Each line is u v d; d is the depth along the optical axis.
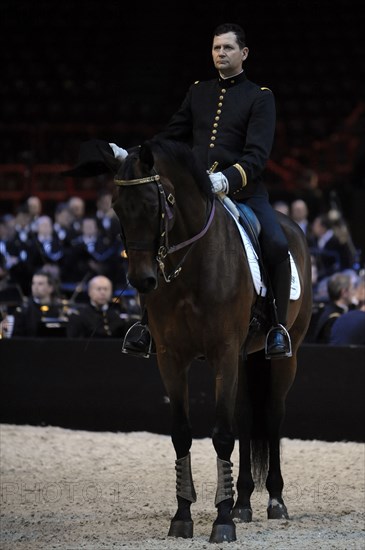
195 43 32.31
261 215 8.83
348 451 12.10
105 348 13.39
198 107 8.89
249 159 8.31
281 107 29.94
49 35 32.97
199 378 13.12
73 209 21.94
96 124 29.94
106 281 14.53
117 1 33.56
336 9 32.88
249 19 32.72
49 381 13.55
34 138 28.95
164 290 7.85
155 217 7.12
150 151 7.12
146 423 13.27
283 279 8.75
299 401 12.99
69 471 11.02
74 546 7.53
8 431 13.10
